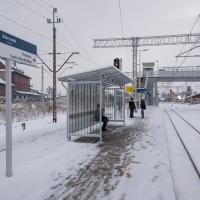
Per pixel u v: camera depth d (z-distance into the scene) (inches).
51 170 291.0
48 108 1302.9
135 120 928.3
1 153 384.2
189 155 364.8
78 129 502.9
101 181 257.8
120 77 619.2
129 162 327.0
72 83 486.0
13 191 231.8
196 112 1644.9
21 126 718.5
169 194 226.2
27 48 289.7
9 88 266.1
